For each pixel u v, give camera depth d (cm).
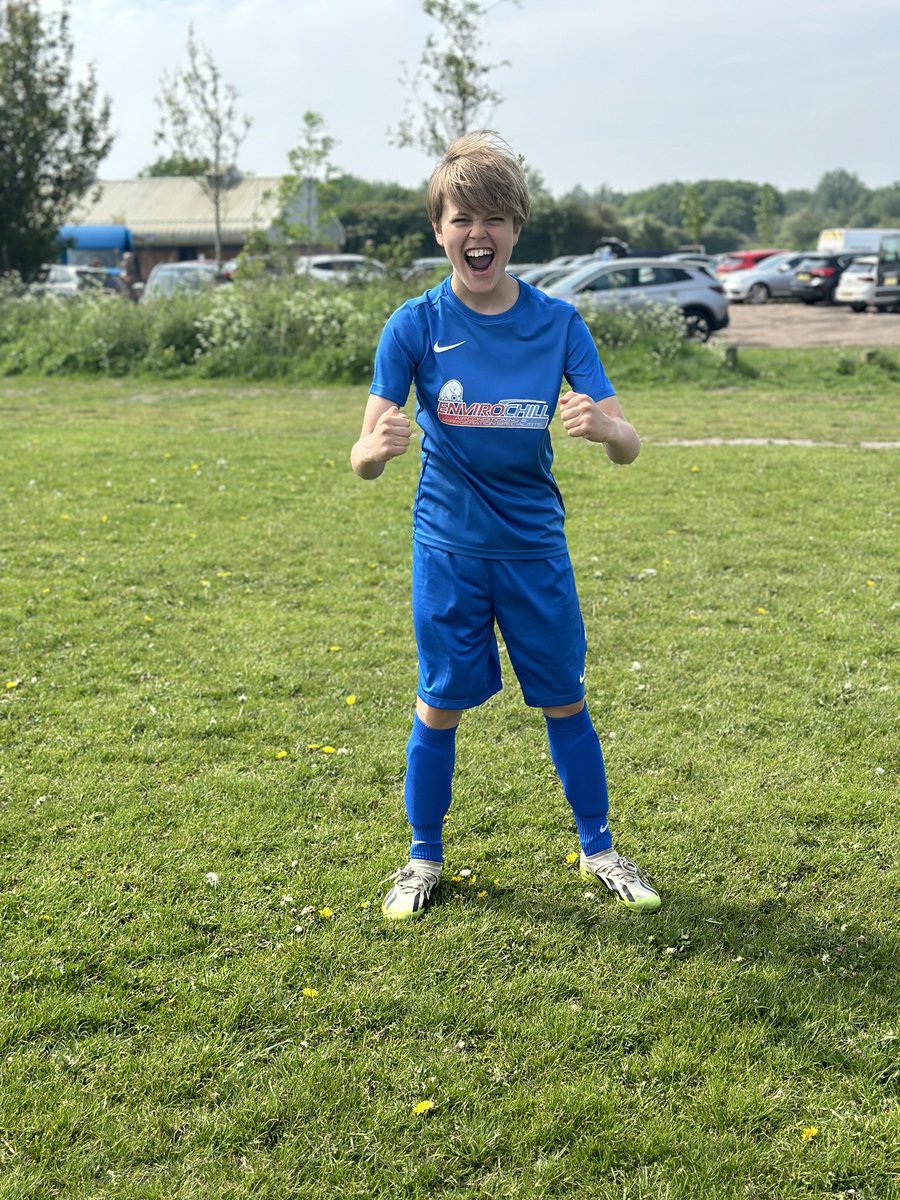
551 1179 218
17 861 330
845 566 642
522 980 278
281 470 950
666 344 1728
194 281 2288
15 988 273
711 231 11531
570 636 303
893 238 3062
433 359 284
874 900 314
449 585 294
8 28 2517
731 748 411
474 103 2112
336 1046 254
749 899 316
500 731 429
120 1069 246
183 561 661
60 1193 214
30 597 587
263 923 302
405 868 321
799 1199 214
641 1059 250
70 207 2700
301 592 607
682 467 948
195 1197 213
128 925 299
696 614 559
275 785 382
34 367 1794
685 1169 220
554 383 284
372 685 474
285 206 2295
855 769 392
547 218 6406
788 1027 261
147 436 1137
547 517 295
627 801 372
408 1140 227
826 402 1441
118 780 384
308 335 1752
